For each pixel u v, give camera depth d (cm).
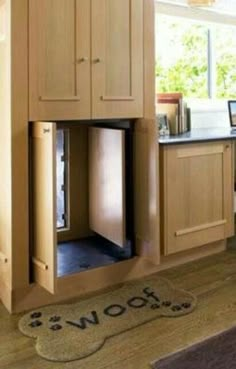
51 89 230
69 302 246
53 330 215
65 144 300
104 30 243
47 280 228
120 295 254
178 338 207
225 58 422
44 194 225
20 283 235
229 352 195
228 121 410
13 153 225
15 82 220
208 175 303
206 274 285
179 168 286
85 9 235
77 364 188
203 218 305
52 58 228
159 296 252
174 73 389
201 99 404
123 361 190
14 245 232
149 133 258
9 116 223
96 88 245
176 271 291
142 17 256
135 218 277
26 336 210
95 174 297
